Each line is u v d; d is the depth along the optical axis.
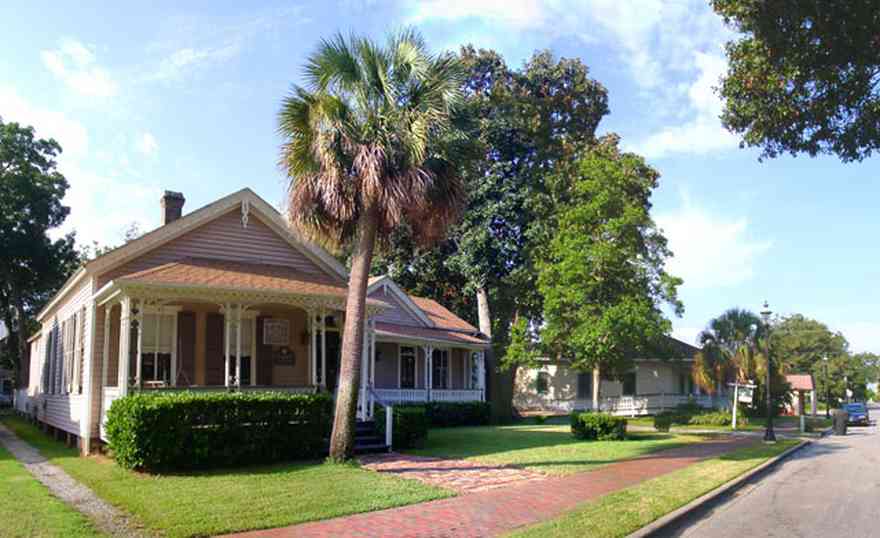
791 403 51.84
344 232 15.81
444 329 33.75
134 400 13.61
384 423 17.62
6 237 40.78
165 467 13.45
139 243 18.42
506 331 37.78
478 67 36.78
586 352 23.55
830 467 17.69
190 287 15.84
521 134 35.72
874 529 9.92
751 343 39.66
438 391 30.31
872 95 10.80
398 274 40.47
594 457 17.36
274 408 14.91
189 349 19.19
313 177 14.51
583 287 23.64
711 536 9.48
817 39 10.53
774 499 12.55
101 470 13.91
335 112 14.27
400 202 13.97
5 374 65.12
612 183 24.38
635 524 9.42
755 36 11.09
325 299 18.00
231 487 11.72
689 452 19.14
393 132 14.19
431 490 11.79
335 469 13.88
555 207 32.75
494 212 34.34
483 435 23.73
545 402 44.84
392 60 14.76
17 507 10.12
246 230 20.28
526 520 9.61
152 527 8.88
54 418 23.36
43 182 42.06
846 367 82.88
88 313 18.34
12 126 41.91
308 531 8.83
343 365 14.88
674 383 44.53
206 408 13.98
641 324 22.64
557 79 37.22
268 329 20.66
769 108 11.50
